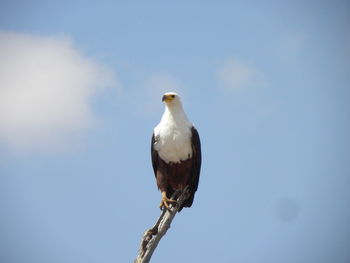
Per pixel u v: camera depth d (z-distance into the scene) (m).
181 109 15.85
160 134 15.74
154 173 16.42
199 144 15.87
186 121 15.84
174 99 15.74
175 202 15.52
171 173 16.00
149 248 13.42
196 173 16.08
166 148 15.65
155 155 15.98
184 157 15.76
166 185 15.91
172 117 15.70
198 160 15.91
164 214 14.22
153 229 13.82
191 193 16.38
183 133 15.62
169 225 13.94
